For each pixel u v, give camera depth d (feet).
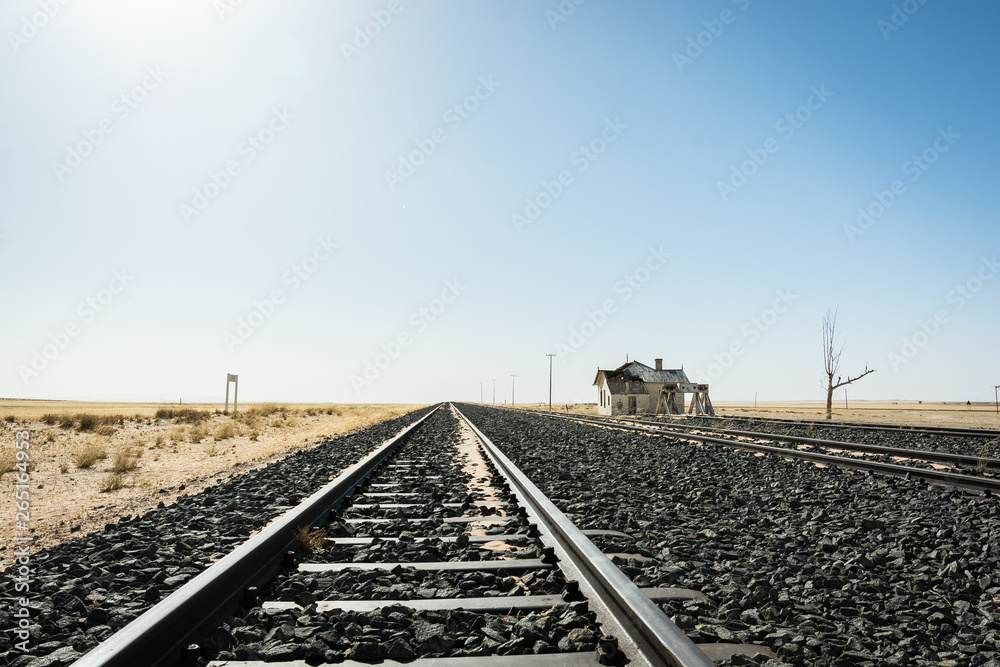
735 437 60.59
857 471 30.99
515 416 120.26
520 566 13.75
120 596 12.23
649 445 49.78
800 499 23.58
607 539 17.01
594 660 8.64
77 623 10.71
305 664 8.70
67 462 39.99
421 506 22.63
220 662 8.76
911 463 36.35
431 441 56.80
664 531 18.13
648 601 9.09
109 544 17.08
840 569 14.16
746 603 11.46
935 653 9.59
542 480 29.37
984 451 43.37
